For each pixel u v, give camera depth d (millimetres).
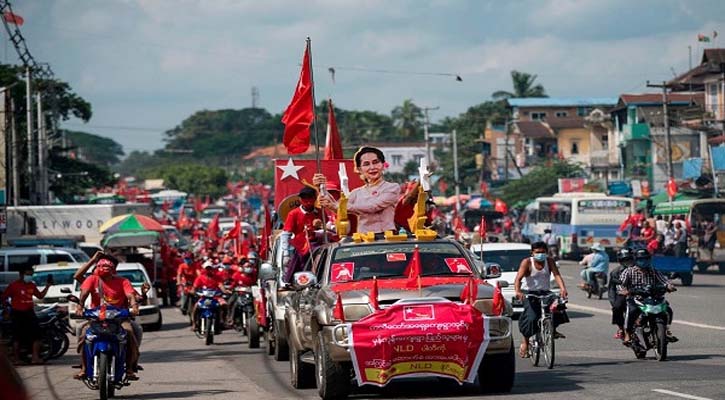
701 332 40469
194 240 115062
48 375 35500
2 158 103375
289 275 31078
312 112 34875
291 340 28828
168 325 59531
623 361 31844
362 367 22641
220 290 47031
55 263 61500
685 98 162875
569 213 108438
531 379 27547
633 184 134250
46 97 148375
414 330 22453
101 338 26188
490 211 134500
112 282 27094
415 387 26422
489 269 26141
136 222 79500
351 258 25703
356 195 28453
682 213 92562
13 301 39844
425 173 27828
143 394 28203
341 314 22953
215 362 37531
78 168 160625
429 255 25828
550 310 30203
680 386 24781
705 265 87375
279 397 25984
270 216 45375
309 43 35031
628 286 32219
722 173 117062
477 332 22719
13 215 93875
